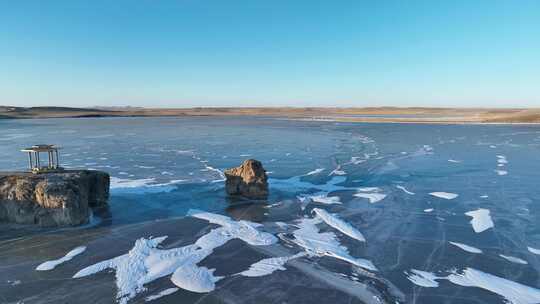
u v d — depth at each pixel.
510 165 36.62
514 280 13.58
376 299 12.24
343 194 25.86
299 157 42.28
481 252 16.06
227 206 23.00
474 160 39.75
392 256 15.62
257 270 14.27
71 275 13.88
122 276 13.78
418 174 32.59
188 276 13.77
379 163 38.28
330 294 12.55
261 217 20.84
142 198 24.69
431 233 18.31
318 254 15.77
